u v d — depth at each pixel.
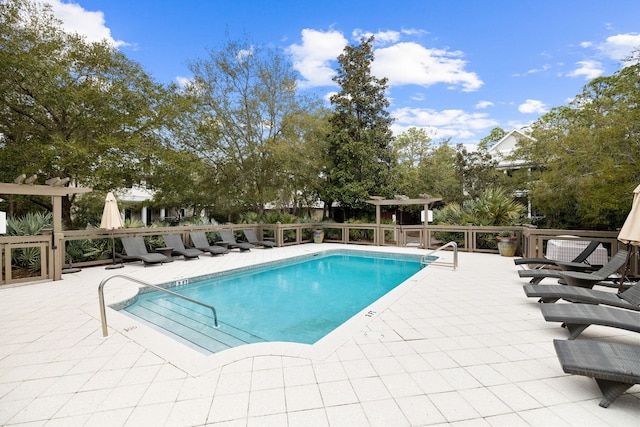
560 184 8.94
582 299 3.67
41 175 10.21
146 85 11.27
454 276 6.54
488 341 3.25
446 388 2.38
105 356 2.95
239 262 8.54
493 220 10.66
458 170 18.33
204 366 2.74
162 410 2.13
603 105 8.95
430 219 11.11
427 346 3.13
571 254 6.80
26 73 8.60
